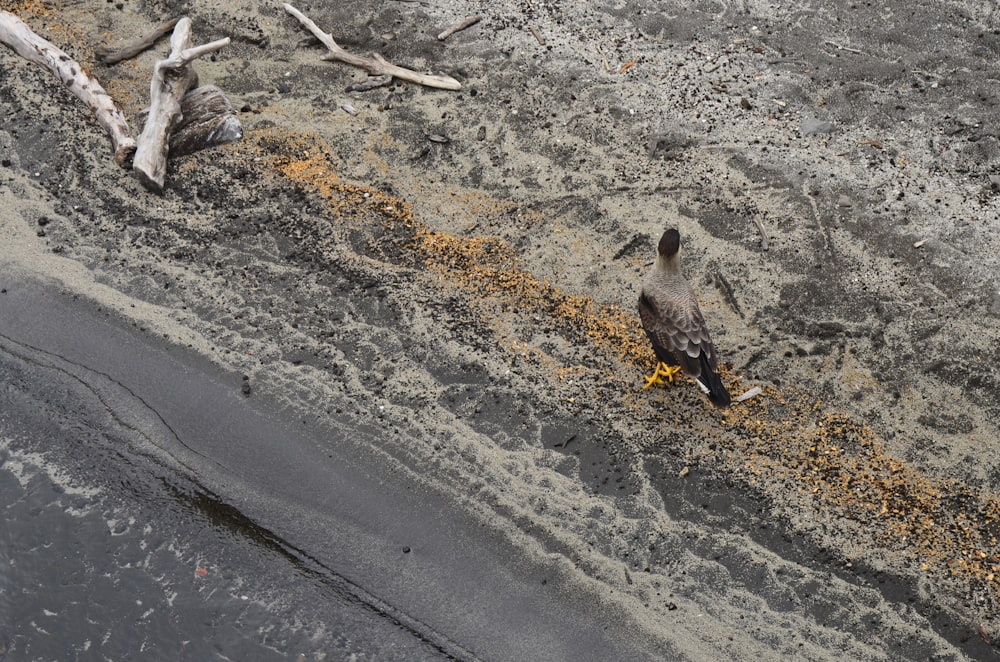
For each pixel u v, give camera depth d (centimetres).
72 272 571
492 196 587
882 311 543
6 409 542
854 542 491
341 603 493
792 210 573
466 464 513
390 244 575
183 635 494
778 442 514
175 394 539
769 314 546
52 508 521
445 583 492
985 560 486
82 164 607
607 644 476
